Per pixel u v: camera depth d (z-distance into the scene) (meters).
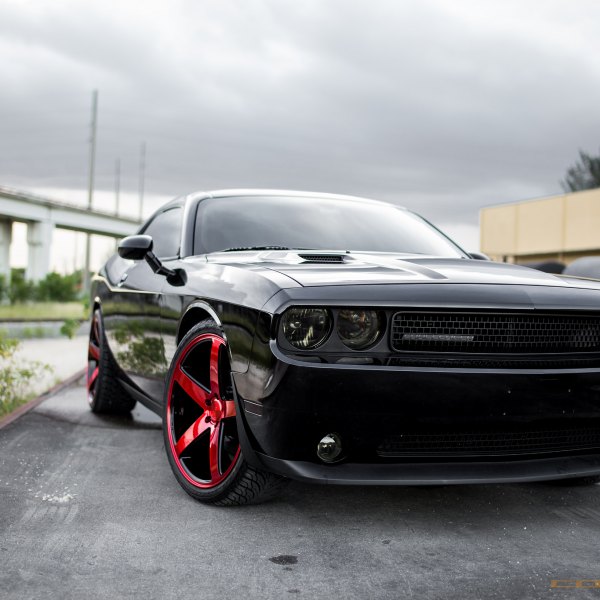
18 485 2.77
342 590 1.89
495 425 2.21
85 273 44.44
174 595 1.83
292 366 2.12
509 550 2.20
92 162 50.09
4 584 1.87
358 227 3.46
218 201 3.53
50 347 8.67
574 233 23.39
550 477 2.26
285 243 3.20
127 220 45.44
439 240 3.61
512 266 2.90
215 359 2.54
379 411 2.13
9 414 4.21
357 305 2.16
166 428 2.81
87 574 1.95
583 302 2.37
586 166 56.09
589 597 1.87
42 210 36.41
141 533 2.28
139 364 3.48
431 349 2.22
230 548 2.17
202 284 2.71
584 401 2.29
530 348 2.31
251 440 2.27
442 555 2.15
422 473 2.20
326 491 2.76
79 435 3.71
